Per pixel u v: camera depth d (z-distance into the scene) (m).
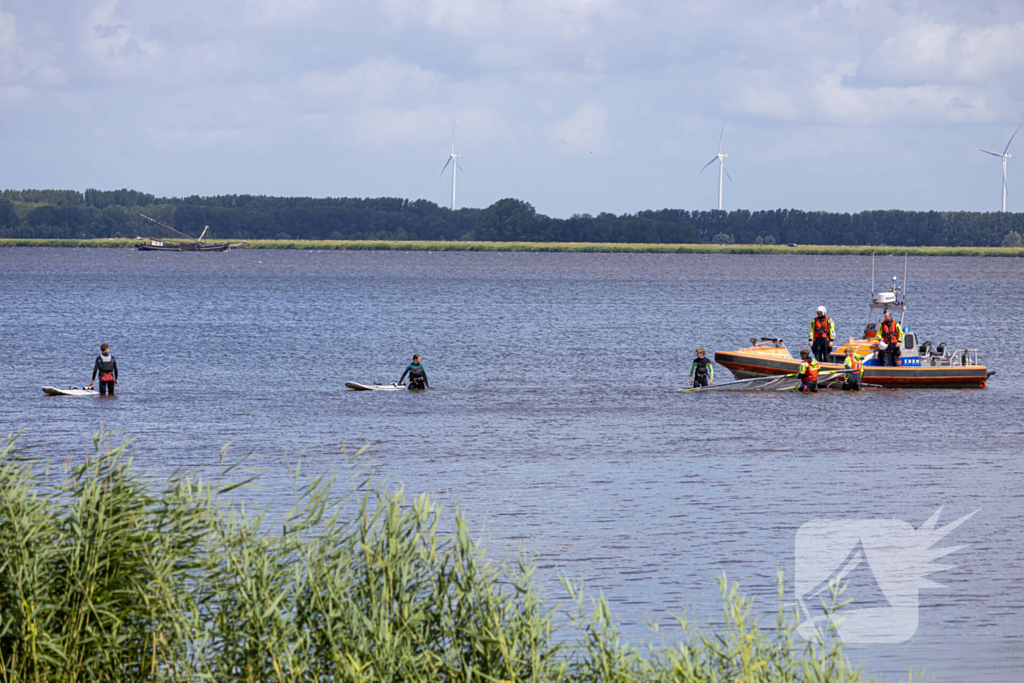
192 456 70.06
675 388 118.25
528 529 50.53
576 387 118.19
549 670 26.38
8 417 89.56
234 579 27.12
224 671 25.66
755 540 48.88
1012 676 33.22
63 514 29.75
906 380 119.62
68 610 26.62
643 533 49.94
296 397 106.38
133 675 26.39
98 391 109.06
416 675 24.81
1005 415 95.44
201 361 145.38
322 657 25.62
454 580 27.33
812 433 83.25
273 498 55.28
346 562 27.02
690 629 36.78
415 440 78.44
